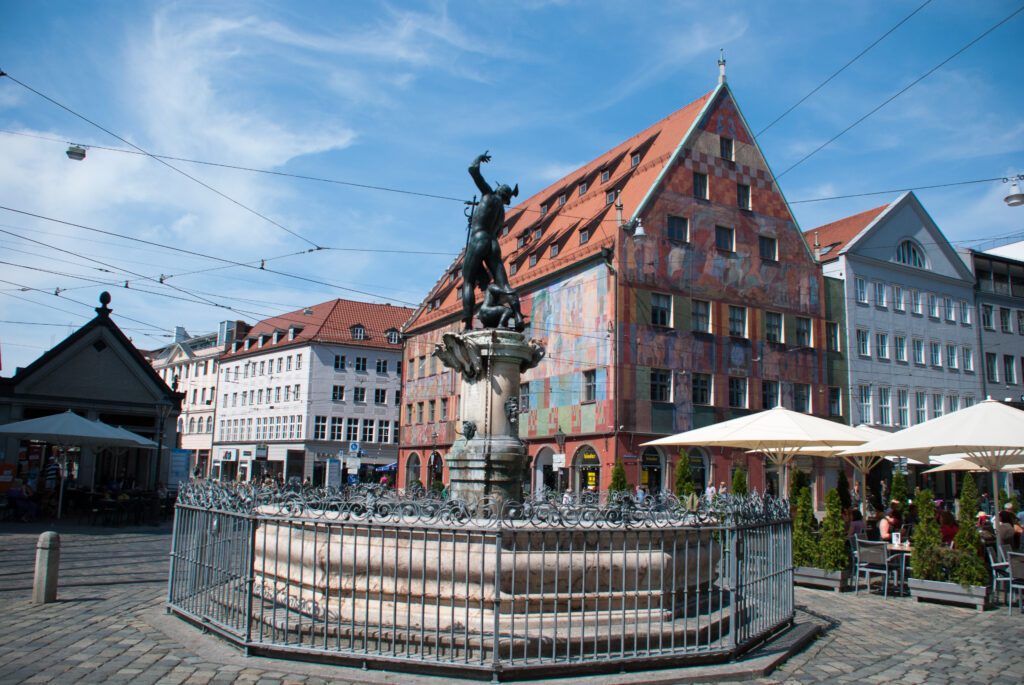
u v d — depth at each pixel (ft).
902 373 134.51
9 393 87.66
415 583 23.88
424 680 20.29
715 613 27.07
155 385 97.35
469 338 33.35
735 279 113.91
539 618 21.34
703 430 55.77
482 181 36.81
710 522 25.08
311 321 213.46
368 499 23.22
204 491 27.22
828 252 134.10
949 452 48.70
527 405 119.44
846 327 126.72
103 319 94.38
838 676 23.53
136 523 76.18
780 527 30.63
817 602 38.93
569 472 107.45
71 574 39.93
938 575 39.32
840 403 123.75
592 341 105.70
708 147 114.52
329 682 20.02
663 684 21.35
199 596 26.81
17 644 23.77
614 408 99.71
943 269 145.89
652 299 105.60
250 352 226.17
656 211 107.34
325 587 22.94
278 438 208.23
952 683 23.03
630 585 24.85
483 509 27.53
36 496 80.64
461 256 168.35
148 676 20.22
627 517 23.17
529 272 123.13
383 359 211.20
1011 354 155.94
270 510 27.17
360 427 205.46
